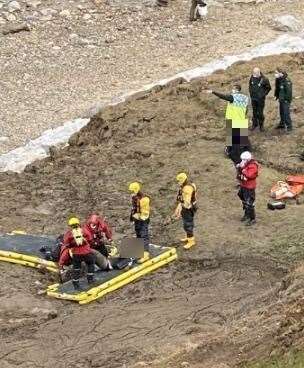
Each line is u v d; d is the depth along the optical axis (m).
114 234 75.50
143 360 51.00
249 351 45.75
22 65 132.00
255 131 96.50
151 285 65.75
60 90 124.06
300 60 124.00
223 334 50.25
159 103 108.69
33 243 71.94
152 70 130.25
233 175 85.56
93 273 64.75
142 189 84.56
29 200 84.81
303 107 102.94
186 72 124.19
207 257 69.62
